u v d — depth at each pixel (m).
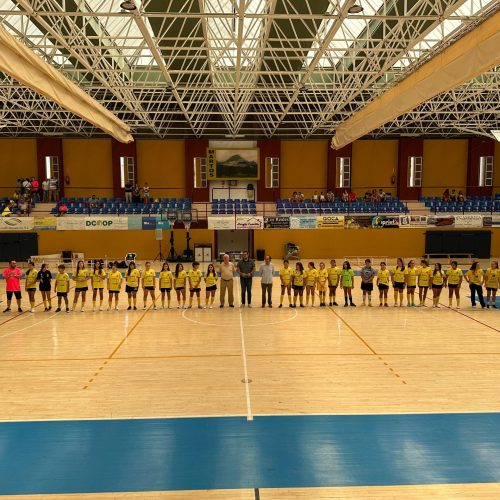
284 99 29.78
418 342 11.54
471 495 5.32
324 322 13.68
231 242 31.73
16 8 17.00
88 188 32.25
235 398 8.01
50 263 27.50
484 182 32.81
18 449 6.34
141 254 30.34
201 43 19.78
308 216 27.34
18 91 25.62
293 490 5.40
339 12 11.81
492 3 11.55
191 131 31.89
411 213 30.56
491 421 7.12
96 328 13.06
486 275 15.73
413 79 13.64
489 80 23.02
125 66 23.59
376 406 7.67
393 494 5.33
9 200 30.73
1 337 12.09
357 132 18.94
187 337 12.05
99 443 6.48
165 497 5.29
